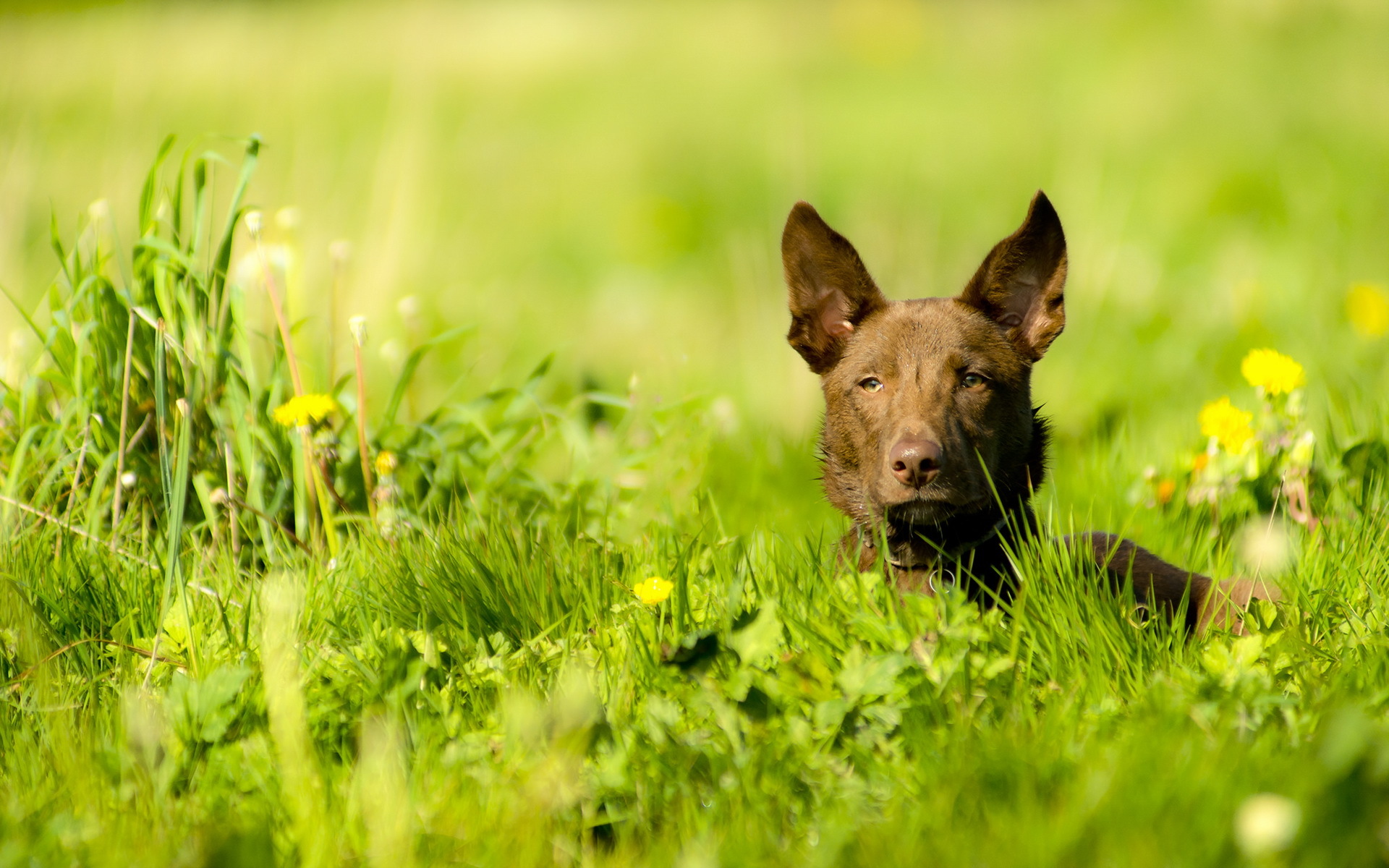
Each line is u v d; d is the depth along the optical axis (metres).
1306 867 4.53
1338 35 32.00
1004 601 8.11
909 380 8.06
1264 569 8.07
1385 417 10.06
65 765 5.88
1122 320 16.45
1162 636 7.15
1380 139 24.44
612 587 7.62
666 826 5.31
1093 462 11.04
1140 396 13.99
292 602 7.09
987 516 8.23
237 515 8.52
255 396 9.10
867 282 8.77
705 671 6.27
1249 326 15.02
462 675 6.54
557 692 6.31
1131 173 24.03
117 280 12.04
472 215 23.72
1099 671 6.35
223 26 25.67
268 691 5.88
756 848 5.05
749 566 7.33
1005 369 8.29
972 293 8.66
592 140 31.19
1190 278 18.17
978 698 6.00
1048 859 4.64
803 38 40.28
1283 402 9.99
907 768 5.56
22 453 8.38
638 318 19.44
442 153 27.08
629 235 24.59
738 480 11.63
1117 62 33.31
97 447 8.84
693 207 25.72
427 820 5.36
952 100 33.19
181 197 9.32
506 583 7.59
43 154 14.98
